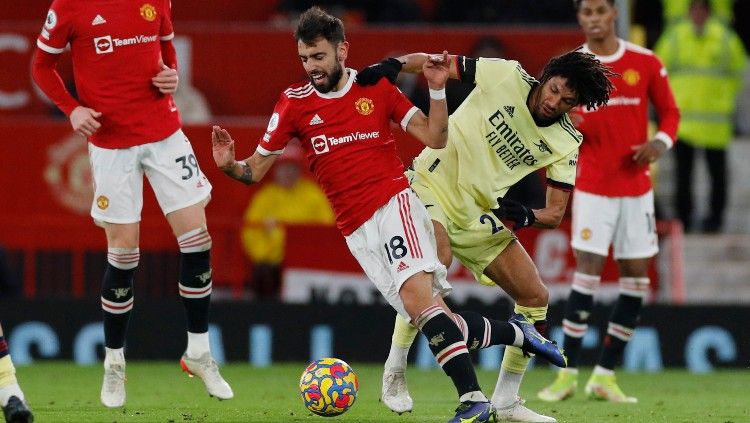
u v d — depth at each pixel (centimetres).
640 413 3250
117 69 2925
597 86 2764
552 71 2780
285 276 4769
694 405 3512
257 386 3922
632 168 3684
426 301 2631
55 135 4962
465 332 2736
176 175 2984
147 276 4838
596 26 3619
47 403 3328
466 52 5259
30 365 4516
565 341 3700
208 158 4909
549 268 4681
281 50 5375
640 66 3647
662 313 4653
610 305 4619
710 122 5425
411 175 2934
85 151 4962
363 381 4097
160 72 2941
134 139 2952
